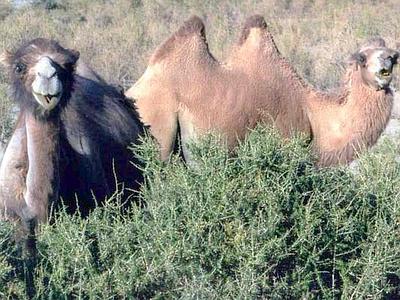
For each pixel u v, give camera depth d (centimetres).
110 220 1659
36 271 1520
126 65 5788
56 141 1755
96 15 8894
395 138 2777
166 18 8706
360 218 1666
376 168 1791
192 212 1545
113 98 2238
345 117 2533
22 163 1783
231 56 2505
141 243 1544
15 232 1612
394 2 8900
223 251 1524
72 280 1495
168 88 2428
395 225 1664
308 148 1862
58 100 1703
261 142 1658
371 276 1551
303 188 1636
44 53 1734
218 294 1492
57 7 9488
